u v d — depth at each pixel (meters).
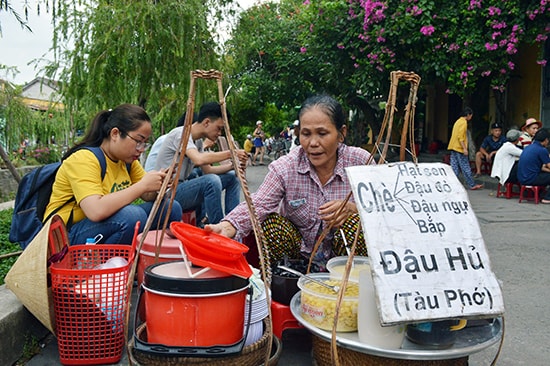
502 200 8.37
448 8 9.52
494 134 10.87
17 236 2.98
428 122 16.95
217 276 2.04
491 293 2.00
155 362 2.01
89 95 6.63
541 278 4.05
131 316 2.99
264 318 2.45
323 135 2.60
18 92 6.84
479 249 2.08
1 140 6.82
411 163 2.20
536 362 2.61
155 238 2.76
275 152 23.81
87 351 2.43
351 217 2.87
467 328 2.21
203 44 7.11
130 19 6.20
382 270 1.91
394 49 10.26
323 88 15.00
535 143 7.89
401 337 2.02
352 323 2.18
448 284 1.96
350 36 10.95
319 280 2.49
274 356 2.25
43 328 2.77
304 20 13.14
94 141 3.02
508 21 9.36
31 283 2.37
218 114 4.33
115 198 2.77
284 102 16.12
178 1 6.62
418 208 2.08
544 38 9.20
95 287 2.39
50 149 10.13
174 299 2.00
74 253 2.72
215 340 2.04
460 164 9.87
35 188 2.94
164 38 6.54
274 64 15.30
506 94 12.41
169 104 8.16
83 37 6.48
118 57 6.45
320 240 2.60
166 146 4.43
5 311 2.48
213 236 2.26
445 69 9.90
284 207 2.97
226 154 4.32
